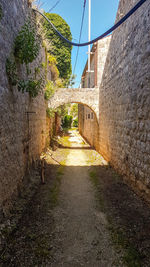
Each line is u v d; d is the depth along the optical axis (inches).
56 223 121.6
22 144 169.9
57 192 176.1
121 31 209.8
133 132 170.2
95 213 135.7
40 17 241.1
